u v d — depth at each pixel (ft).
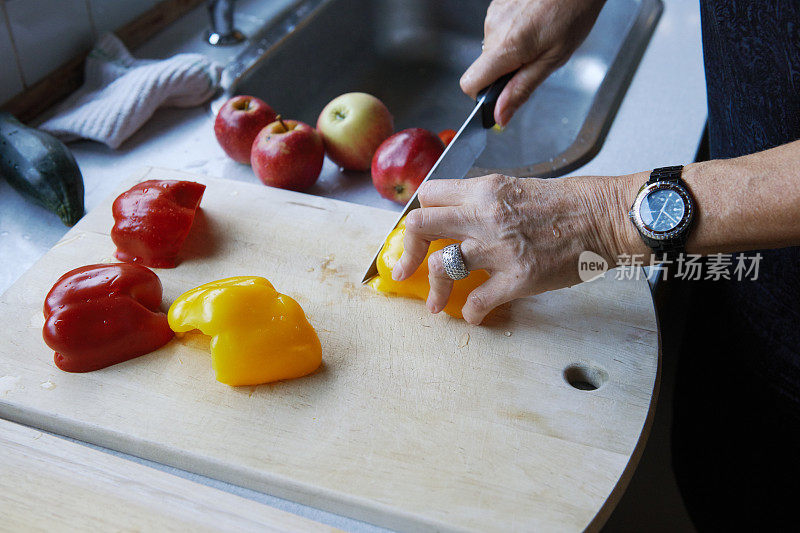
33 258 3.04
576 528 1.98
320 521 2.09
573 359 2.48
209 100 3.98
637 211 2.24
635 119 3.80
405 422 2.26
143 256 2.80
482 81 3.20
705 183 2.17
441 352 2.50
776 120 2.63
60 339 2.31
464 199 2.42
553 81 4.78
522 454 2.17
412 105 4.89
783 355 3.01
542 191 2.37
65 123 3.55
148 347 2.47
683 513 4.47
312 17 4.51
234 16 4.57
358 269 2.83
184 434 2.22
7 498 2.03
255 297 2.38
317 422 2.26
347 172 3.66
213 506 2.03
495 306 2.53
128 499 2.04
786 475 3.24
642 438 2.24
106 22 4.06
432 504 2.03
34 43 3.62
